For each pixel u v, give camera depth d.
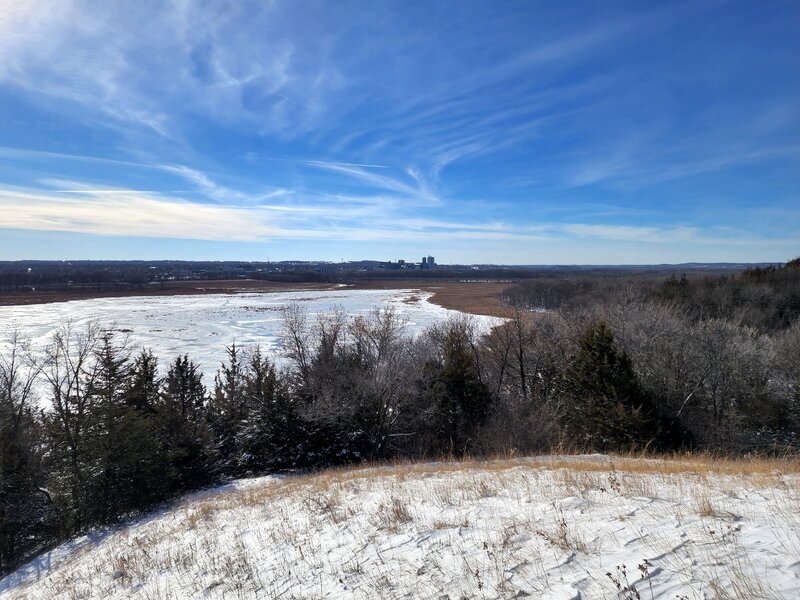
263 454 23.17
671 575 4.69
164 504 18.11
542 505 7.34
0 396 22.66
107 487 17.39
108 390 20.06
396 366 25.41
